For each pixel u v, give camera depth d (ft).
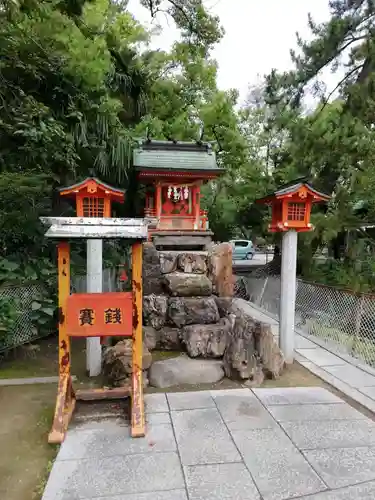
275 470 8.63
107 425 10.82
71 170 20.35
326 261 33.40
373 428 10.57
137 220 11.03
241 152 39.88
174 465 8.84
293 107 31.09
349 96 26.45
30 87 18.83
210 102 42.09
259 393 12.97
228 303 17.29
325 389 13.47
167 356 15.47
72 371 15.69
